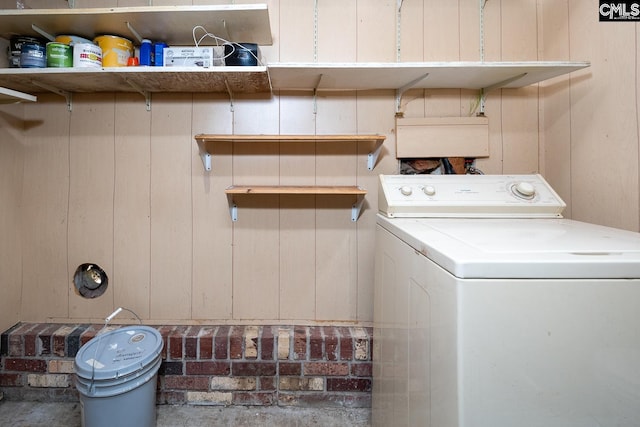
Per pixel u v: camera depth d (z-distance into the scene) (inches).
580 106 52.9
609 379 21.9
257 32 54.7
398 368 37.0
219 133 61.6
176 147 62.0
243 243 62.9
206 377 58.0
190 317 63.4
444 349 24.2
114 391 44.5
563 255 23.6
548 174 60.7
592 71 50.2
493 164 62.4
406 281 34.4
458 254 23.9
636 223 43.4
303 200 62.8
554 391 21.9
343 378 58.2
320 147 62.2
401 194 48.4
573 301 21.9
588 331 21.9
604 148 48.3
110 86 57.3
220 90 60.1
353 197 62.6
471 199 47.7
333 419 56.1
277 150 62.1
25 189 62.1
